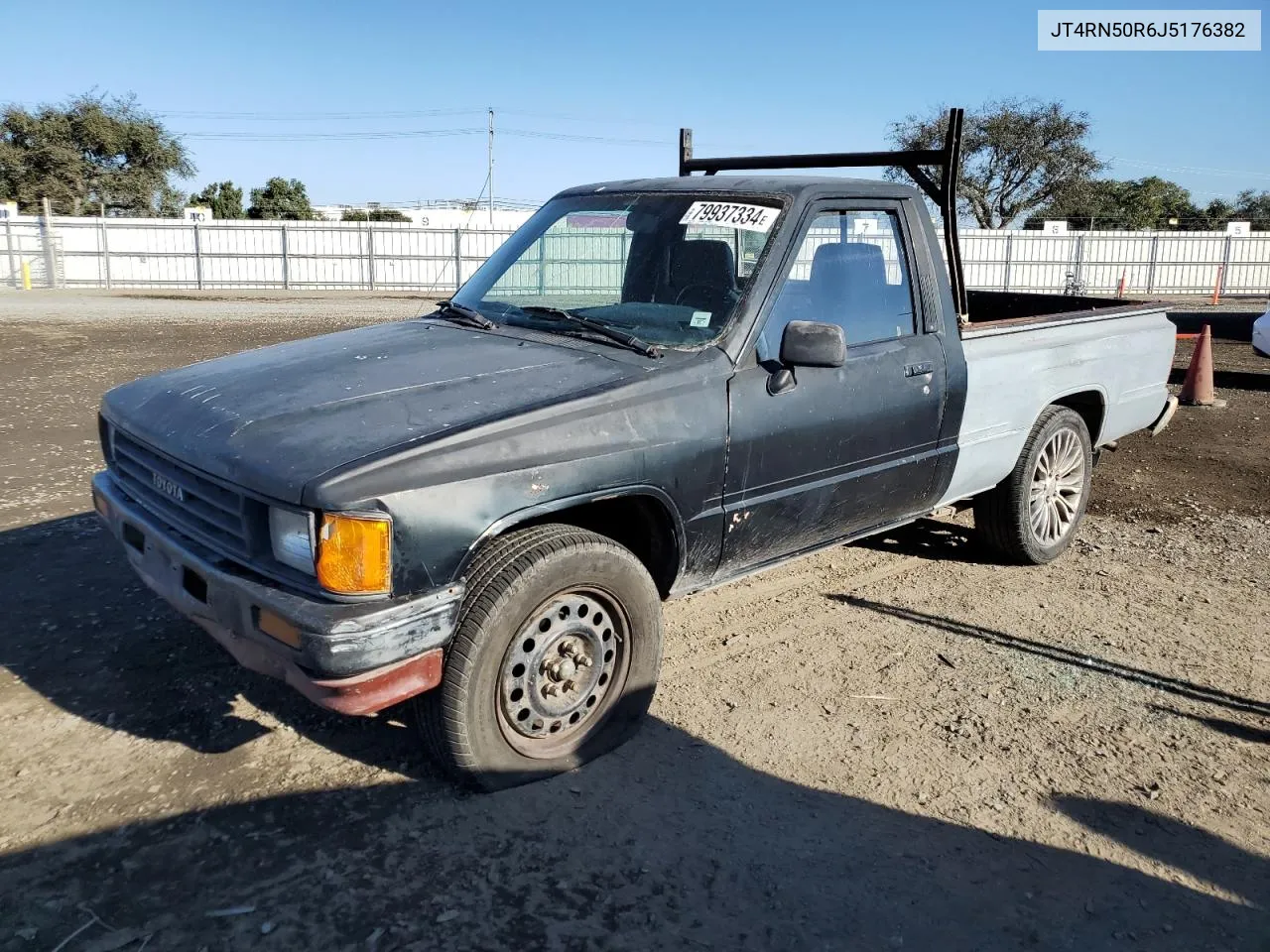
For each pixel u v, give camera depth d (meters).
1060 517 5.66
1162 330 6.25
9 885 2.73
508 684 3.14
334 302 26.23
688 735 3.63
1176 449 8.57
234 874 2.80
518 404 3.15
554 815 3.12
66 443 7.84
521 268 4.40
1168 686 4.12
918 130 39.53
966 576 5.39
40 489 6.45
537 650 3.19
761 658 4.30
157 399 3.54
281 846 2.93
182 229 31.59
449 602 2.89
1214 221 53.88
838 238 4.14
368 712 2.81
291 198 55.84
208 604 3.00
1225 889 2.90
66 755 3.37
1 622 4.37
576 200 4.54
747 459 3.65
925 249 4.51
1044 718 3.84
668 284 3.97
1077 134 39.19
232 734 3.52
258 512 2.91
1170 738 3.71
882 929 2.69
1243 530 6.28
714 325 3.71
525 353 3.64
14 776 3.23
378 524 2.74
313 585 2.79
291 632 2.73
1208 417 10.01
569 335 3.80
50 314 19.92
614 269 4.16
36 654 4.07
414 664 2.85
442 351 3.71
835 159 5.06
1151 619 4.82
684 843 3.01
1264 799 3.35
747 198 4.05
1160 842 3.10
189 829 2.99
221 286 32.25
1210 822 3.21
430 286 32.97
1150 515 6.62
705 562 3.70
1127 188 51.44
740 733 3.66
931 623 4.73
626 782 3.31
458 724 3.02
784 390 3.73
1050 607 4.96
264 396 3.31
